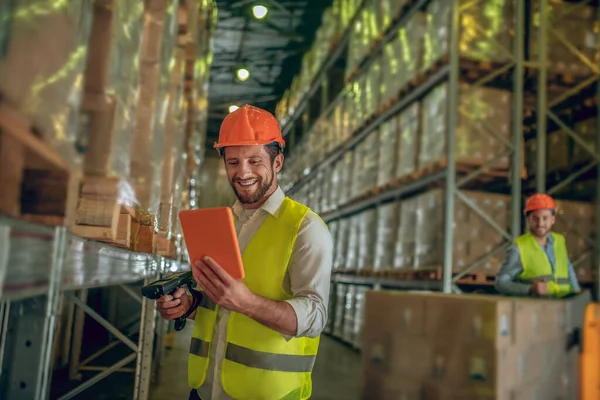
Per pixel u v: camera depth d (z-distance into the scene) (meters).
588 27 5.68
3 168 1.01
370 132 7.76
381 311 1.80
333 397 5.06
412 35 6.15
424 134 5.69
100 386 4.92
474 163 5.27
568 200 5.74
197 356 1.74
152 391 4.89
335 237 9.84
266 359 1.58
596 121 5.77
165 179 2.84
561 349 1.85
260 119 1.70
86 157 1.43
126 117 1.64
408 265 5.91
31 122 1.01
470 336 1.61
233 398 1.59
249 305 1.40
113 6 1.45
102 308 7.53
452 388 1.61
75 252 1.32
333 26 10.21
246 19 13.09
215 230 1.35
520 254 3.86
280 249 1.62
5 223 0.86
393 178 6.39
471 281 5.17
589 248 5.47
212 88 17.45
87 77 1.41
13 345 1.19
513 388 1.61
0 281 0.85
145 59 2.12
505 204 5.29
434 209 5.38
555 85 5.79
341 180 9.26
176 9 2.81
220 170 20.73
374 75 7.53
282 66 15.88
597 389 1.90
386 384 1.75
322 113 11.27
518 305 1.65
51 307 1.16
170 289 1.68
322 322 1.57
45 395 1.21
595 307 1.92
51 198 1.20
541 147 5.46
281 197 1.73
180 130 3.60
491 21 5.38
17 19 0.95
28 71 0.99
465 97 5.30
